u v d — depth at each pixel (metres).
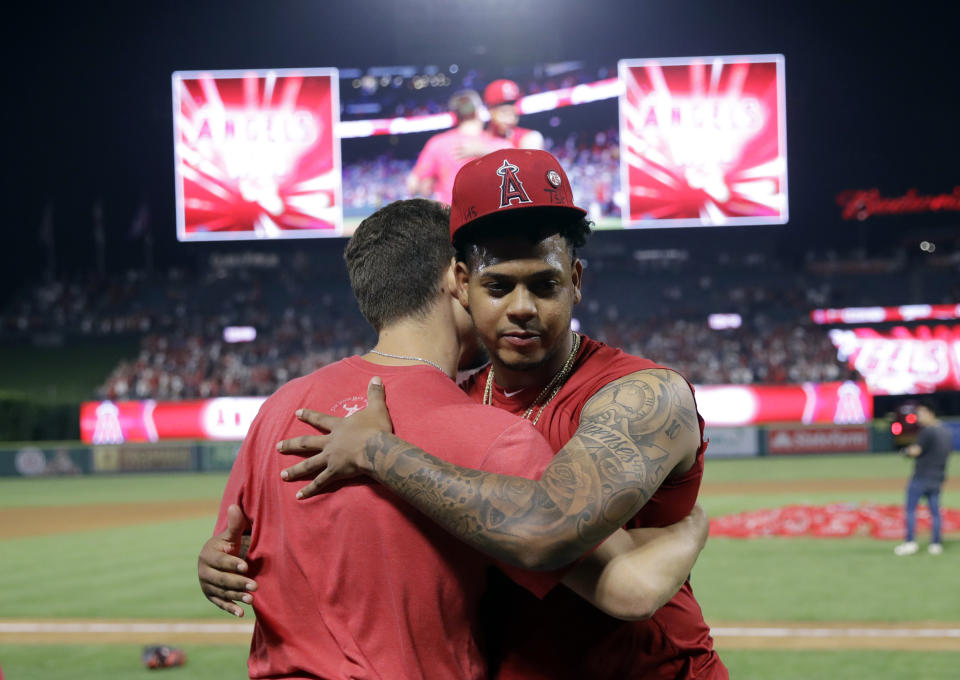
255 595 2.08
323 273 47.09
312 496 2.01
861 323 40.50
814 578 10.00
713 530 13.88
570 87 36.53
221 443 32.81
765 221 35.47
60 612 9.09
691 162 35.72
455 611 1.95
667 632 2.39
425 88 36.81
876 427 32.22
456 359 2.26
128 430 34.41
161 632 8.15
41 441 34.25
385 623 1.93
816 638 7.34
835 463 28.83
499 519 1.83
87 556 13.27
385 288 2.20
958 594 8.95
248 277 47.06
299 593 2.02
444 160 36.81
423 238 2.20
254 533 2.12
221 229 36.47
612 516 1.86
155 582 10.84
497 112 36.88
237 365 40.03
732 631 7.63
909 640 7.22
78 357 43.09
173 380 38.38
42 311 46.06
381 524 1.94
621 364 2.31
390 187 37.09
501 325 2.08
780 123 35.34
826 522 13.95
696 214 35.75
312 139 36.47
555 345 2.12
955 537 13.05
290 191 36.44
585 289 44.34
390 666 1.91
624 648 2.29
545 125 36.72
